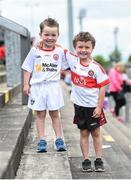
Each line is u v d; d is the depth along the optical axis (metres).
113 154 8.90
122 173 7.38
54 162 7.12
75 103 7.19
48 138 8.64
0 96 10.16
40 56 7.65
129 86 18.16
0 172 5.40
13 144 6.71
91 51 7.07
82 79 7.09
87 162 7.26
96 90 7.12
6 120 8.71
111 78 17.17
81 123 7.18
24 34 10.50
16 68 13.74
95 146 7.29
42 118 7.82
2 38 18.28
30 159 7.29
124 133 12.99
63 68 7.68
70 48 20.45
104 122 7.25
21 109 10.18
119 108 17.20
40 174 6.58
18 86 13.75
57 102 7.77
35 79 7.73
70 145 8.91
